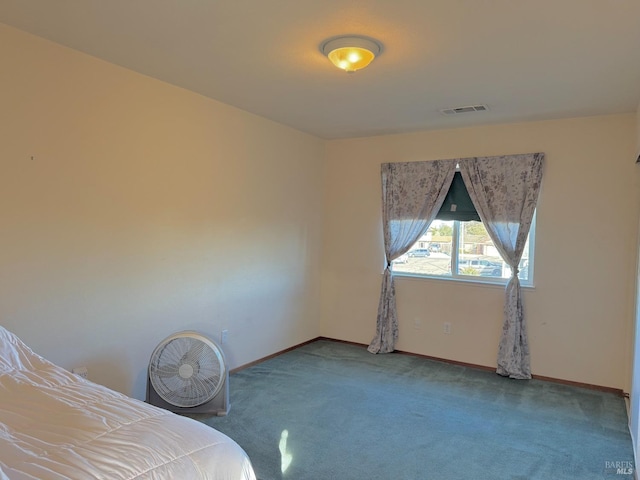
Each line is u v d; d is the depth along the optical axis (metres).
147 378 2.99
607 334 3.67
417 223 4.48
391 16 2.06
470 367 4.21
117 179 2.91
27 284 2.48
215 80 3.08
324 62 2.68
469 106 3.52
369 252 4.83
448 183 4.32
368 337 4.86
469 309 4.27
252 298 4.11
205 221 3.57
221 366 2.99
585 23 2.08
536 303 3.94
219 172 3.68
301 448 2.60
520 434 2.84
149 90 3.08
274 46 2.46
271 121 4.22
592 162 3.71
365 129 4.44
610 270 3.65
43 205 2.53
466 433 2.85
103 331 2.86
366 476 2.33
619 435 2.85
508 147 4.05
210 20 2.16
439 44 2.35
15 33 2.37
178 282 3.37
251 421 2.94
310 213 4.89
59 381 1.80
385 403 3.30
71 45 2.55
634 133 3.54
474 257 4.33
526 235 3.93
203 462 1.30
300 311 4.80
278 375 3.87
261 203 4.16
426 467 2.43
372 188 4.80
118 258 2.94
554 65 2.61
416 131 4.47
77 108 2.67
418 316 4.54
